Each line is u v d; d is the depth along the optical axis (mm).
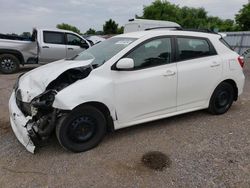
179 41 4219
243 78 5039
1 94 6648
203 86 4488
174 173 3018
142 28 13961
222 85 4770
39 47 10297
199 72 4355
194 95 4430
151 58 3910
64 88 3307
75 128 3400
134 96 3746
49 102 3227
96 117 3527
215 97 4746
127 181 2889
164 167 3145
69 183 2865
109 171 3076
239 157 3338
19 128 3342
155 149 3578
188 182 2850
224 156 3369
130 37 4109
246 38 20297
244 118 4750
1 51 9766
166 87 4020
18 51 9961
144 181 2883
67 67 3518
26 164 3232
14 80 8633
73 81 3477
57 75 3373
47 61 10609
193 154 3434
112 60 3619
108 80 3539
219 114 4930
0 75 9656
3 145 3723
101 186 2812
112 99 3566
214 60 4559
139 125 4418
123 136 4000
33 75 3758
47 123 3262
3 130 4242
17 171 3090
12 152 3521
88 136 3527
